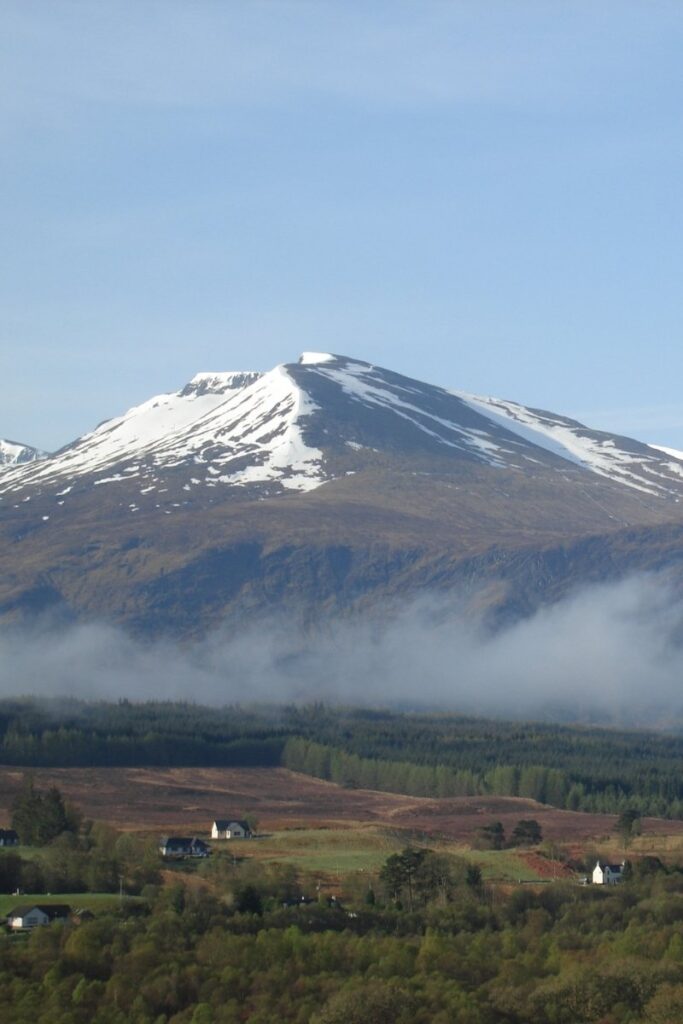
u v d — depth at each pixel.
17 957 185.12
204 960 186.00
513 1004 176.38
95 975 182.00
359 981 179.12
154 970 180.88
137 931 197.88
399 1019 169.25
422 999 174.25
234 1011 171.62
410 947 195.50
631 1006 177.38
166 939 192.75
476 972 188.00
